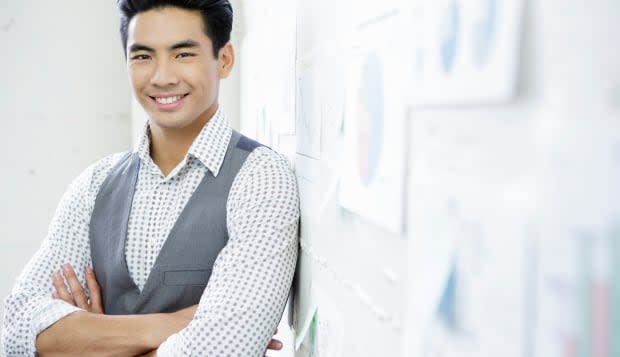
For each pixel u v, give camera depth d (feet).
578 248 0.80
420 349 1.31
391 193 1.52
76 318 2.91
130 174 3.35
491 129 1.02
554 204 0.85
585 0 0.78
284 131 3.32
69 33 6.32
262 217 2.79
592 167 0.77
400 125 1.46
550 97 0.86
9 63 6.20
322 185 2.41
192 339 2.56
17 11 6.17
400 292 1.50
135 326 2.82
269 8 3.89
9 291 6.38
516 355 0.95
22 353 3.01
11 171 6.30
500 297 0.99
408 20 1.40
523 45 0.93
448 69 1.17
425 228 1.30
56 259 3.34
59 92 6.35
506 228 0.98
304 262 2.86
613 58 0.73
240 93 5.79
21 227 6.37
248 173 3.00
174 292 3.03
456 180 1.16
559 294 0.84
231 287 2.64
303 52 2.77
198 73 3.01
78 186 3.53
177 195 3.15
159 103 3.03
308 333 2.78
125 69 6.49
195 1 2.96
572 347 0.82
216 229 3.00
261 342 2.64
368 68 1.72
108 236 3.27
